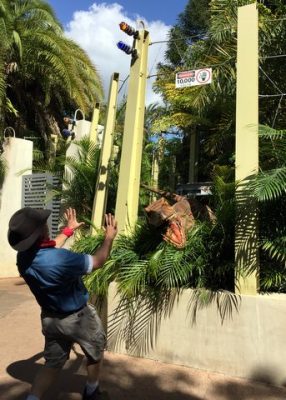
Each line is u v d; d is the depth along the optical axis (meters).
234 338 4.60
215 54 7.73
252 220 4.67
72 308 3.45
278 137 4.85
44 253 3.39
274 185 4.36
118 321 5.31
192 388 4.33
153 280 5.15
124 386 4.38
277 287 4.89
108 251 3.51
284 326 4.37
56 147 13.27
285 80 7.03
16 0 14.70
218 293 4.71
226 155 9.51
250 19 4.91
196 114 10.53
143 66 6.16
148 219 5.35
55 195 9.64
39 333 6.25
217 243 4.96
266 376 4.43
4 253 11.97
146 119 13.45
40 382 3.50
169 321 4.98
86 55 15.71
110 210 8.57
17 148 12.15
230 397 4.14
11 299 8.75
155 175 12.33
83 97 14.59
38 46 14.13
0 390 4.30
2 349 5.54
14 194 11.88
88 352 3.56
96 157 9.27
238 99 4.89
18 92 15.78
